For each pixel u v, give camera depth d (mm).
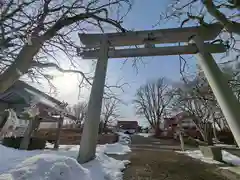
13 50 2426
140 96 31641
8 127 7277
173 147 12148
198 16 4664
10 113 7363
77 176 2750
